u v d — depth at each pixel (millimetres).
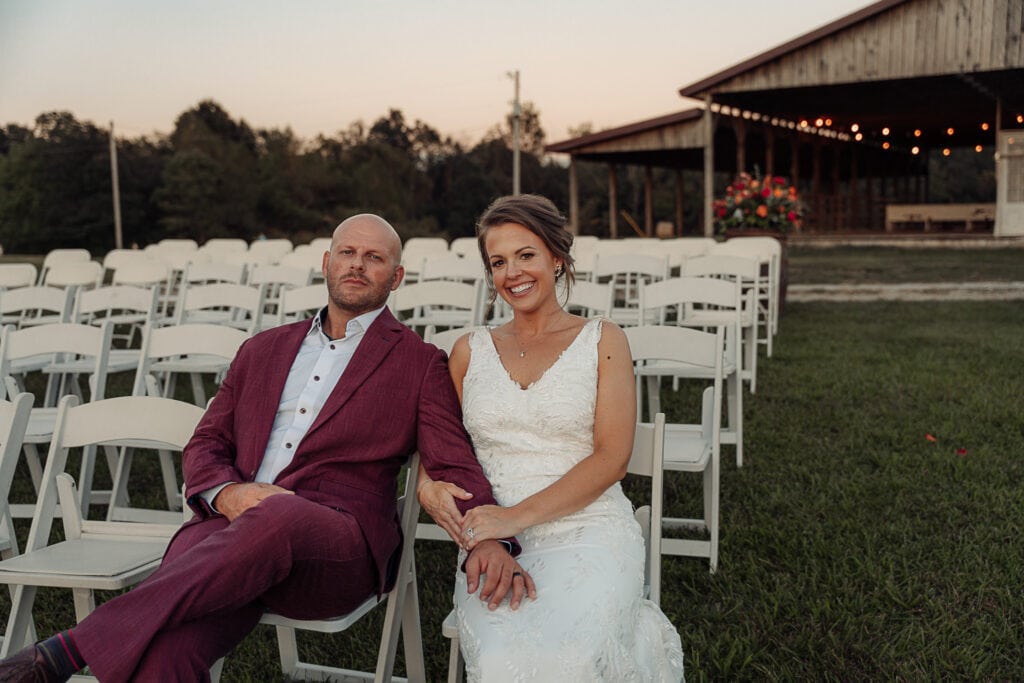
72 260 10352
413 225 58750
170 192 51281
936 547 3402
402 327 2682
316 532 2133
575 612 2076
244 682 2721
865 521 3715
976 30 16594
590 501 2344
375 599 2385
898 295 12516
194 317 7094
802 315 10547
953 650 2654
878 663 2633
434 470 2449
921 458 4480
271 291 8703
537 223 2496
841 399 5816
